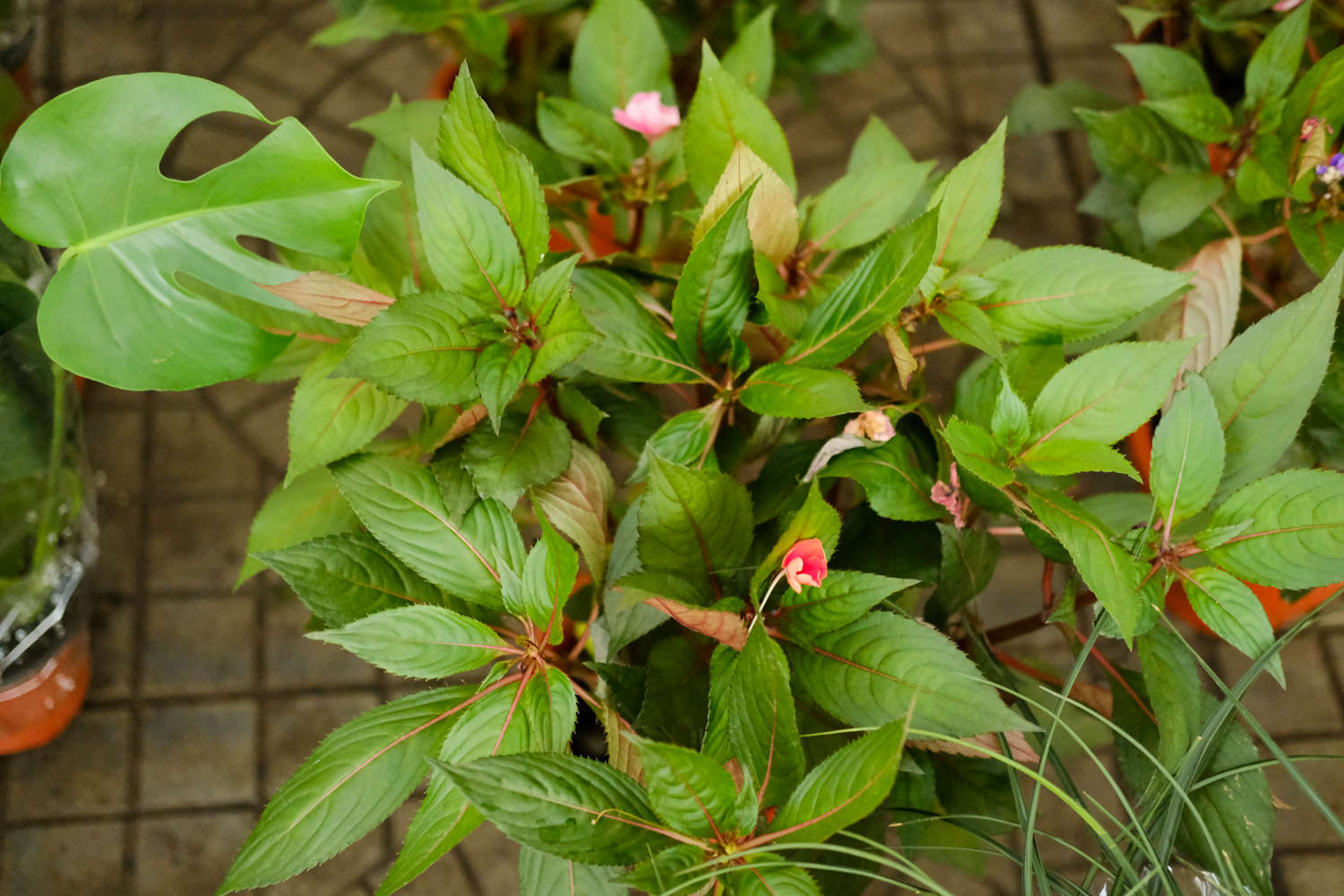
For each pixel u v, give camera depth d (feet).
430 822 4.68
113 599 7.17
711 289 4.80
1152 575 4.88
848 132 8.70
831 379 4.79
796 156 8.61
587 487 5.00
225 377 4.87
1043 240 8.34
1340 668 7.07
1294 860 6.66
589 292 4.87
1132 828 4.90
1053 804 6.54
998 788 5.29
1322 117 5.43
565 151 5.51
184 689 7.01
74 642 6.51
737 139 5.05
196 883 6.67
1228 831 4.96
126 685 6.99
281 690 7.06
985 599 7.32
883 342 7.14
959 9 9.11
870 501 4.95
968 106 8.82
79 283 4.83
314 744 6.94
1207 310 5.71
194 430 7.62
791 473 5.14
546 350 4.73
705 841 4.57
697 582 4.84
